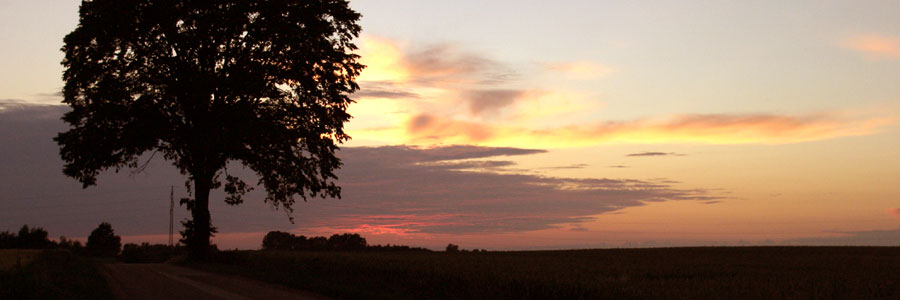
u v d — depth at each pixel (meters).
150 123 37.84
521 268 27.89
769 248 56.97
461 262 31.34
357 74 42.03
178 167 42.50
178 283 24.69
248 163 40.53
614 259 41.09
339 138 41.78
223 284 24.42
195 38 37.19
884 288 22.67
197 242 40.62
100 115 37.62
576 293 20.02
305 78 39.94
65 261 33.97
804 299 20.00
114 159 39.19
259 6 38.78
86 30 37.06
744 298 19.47
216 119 37.47
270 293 21.42
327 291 21.53
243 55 39.50
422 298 21.22
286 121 40.41
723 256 45.41
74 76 37.94
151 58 38.25
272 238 109.00
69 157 38.47
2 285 17.98
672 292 20.25
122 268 33.75
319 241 107.44
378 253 46.75
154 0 36.84
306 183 40.78
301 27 39.62
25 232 111.62
